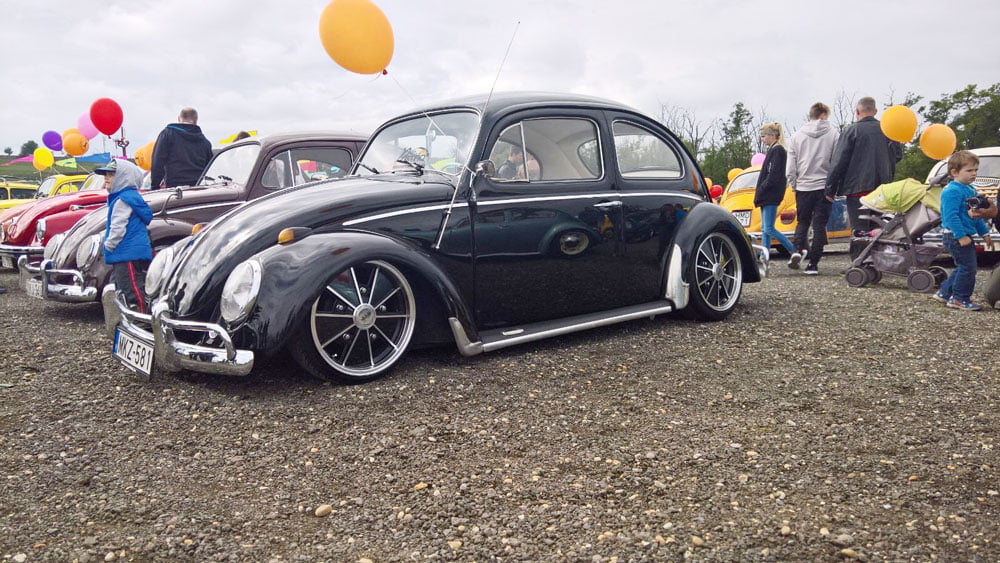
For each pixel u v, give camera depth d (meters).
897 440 2.89
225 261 3.60
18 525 2.27
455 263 4.05
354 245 3.62
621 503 2.40
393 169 4.61
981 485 2.47
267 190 6.36
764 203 8.48
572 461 2.75
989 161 9.27
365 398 3.48
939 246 6.48
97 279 5.57
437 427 3.11
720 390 3.59
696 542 2.12
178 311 3.61
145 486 2.57
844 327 4.95
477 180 4.16
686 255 5.01
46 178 12.91
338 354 3.84
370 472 2.68
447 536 2.21
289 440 2.98
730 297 5.38
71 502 2.44
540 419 3.21
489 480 2.60
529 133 4.44
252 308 3.39
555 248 4.43
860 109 7.61
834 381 3.71
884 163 7.53
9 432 3.06
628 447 2.88
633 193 4.84
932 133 7.23
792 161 8.18
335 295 3.62
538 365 4.06
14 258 7.38
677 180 5.23
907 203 6.57
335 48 4.43
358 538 2.21
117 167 5.00
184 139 7.45
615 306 4.85
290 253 3.51
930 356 4.14
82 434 3.04
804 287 6.93
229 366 3.34
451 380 3.77
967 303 5.57
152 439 3.00
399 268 3.82
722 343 4.55
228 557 2.09
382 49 4.47
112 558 2.08
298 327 3.46
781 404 3.36
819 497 2.41
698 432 3.03
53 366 4.09
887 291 6.59
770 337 4.69
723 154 21.41
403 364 4.07
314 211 3.75
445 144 4.39
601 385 3.70
